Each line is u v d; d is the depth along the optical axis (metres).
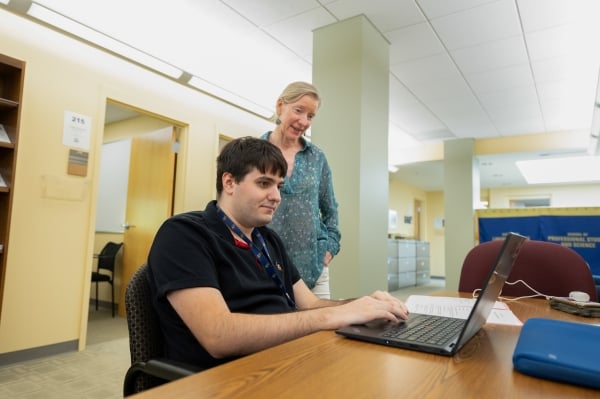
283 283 1.01
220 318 0.71
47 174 2.67
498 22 2.96
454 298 1.22
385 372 0.51
